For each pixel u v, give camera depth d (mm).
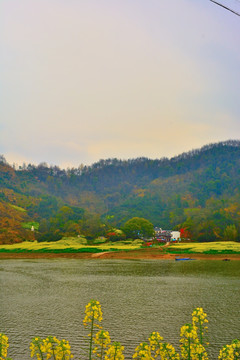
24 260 80750
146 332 24438
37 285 44312
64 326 26047
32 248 100375
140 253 87625
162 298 35625
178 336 23438
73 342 22516
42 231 156125
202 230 139250
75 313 29859
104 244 125625
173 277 50625
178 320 27422
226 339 22734
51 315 29281
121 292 39094
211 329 24906
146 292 38906
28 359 19625
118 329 25156
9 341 22781
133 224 137375
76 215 160125
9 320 27812
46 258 85500
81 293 38812
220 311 30141
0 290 40969
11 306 32719
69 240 133125
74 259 82625
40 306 32656
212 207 193000
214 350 20750
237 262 71250
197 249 90188
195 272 56125
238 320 27234
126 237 136750
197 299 35000
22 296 37406
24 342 22578
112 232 143000
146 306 32125
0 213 168125
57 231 143625
